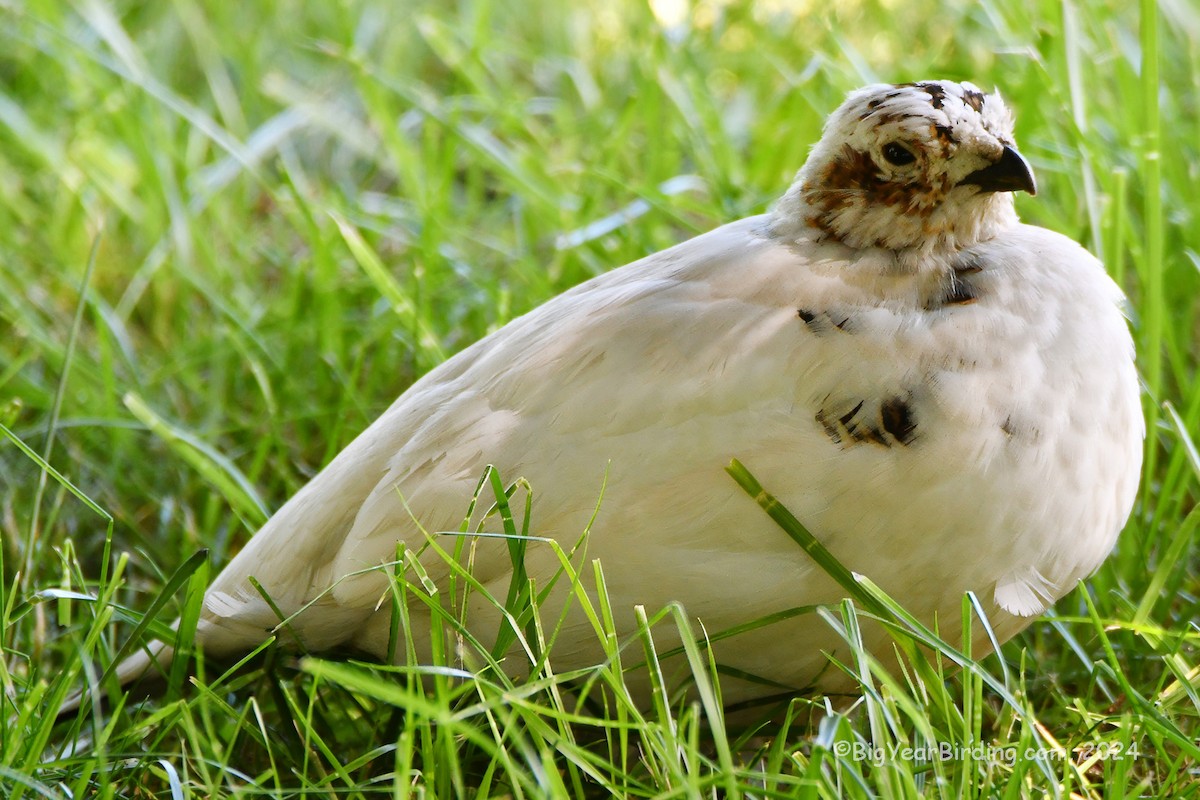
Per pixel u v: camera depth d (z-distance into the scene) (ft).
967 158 12.39
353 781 12.46
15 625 12.67
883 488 12.30
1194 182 13.16
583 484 12.34
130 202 13.51
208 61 14.67
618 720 12.32
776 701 12.45
